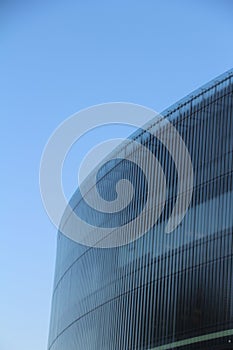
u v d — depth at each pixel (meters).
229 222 70.75
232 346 67.19
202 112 78.12
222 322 68.81
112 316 89.88
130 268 86.69
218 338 68.94
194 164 77.50
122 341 85.94
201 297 72.19
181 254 76.62
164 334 76.94
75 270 108.00
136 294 84.25
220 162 73.69
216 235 72.00
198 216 75.19
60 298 117.56
